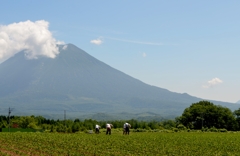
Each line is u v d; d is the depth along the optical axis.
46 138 58.78
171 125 152.00
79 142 52.75
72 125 116.44
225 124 146.88
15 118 150.62
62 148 46.31
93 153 41.97
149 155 40.56
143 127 128.88
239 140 64.75
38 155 40.59
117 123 133.25
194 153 43.56
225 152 45.75
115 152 42.97
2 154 39.47
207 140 63.31
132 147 47.88
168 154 42.44
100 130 105.38
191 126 143.88
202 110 147.50
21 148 45.91
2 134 67.56
